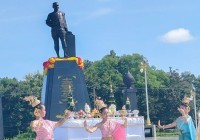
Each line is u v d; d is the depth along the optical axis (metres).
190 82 100.62
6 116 85.06
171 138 54.69
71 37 30.02
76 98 28.89
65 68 29.19
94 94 84.00
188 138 17.41
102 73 93.56
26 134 77.88
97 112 21.73
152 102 85.81
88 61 99.12
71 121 20.25
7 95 85.81
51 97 28.58
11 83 90.31
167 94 88.25
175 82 92.38
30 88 88.81
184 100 17.69
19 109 84.19
